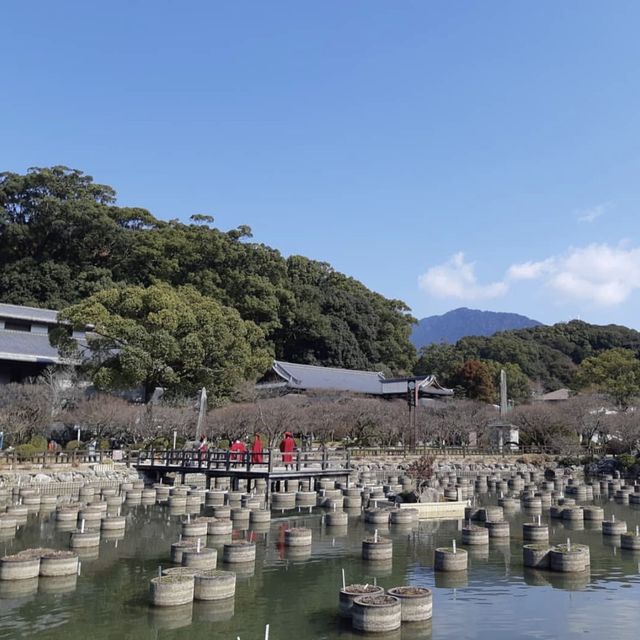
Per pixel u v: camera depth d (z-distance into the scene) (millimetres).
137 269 70000
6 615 12930
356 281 91875
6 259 70625
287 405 46000
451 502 28047
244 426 43312
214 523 21516
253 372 49438
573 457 51469
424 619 12664
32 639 11625
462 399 64562
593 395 58719
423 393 63281
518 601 14109
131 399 48031
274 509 28500
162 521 24672
